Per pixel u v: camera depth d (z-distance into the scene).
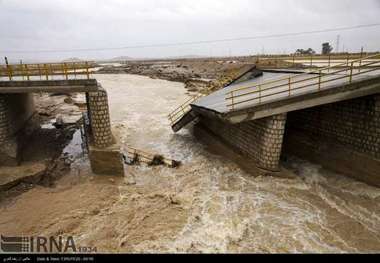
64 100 33.62
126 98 39.69
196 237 9.52
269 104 12.73
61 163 15.73
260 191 12.70
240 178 13.98
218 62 84.31
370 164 12.21
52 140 19.58
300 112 16.89
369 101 12.19
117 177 14.17
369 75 13.00
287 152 17.33
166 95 42.41
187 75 66.38
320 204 11.59
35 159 15.84
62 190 12.78
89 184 13.30
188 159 16.86
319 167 14.73
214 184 13.48
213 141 18.36
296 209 11.23
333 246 9.06
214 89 23.97
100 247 8.90
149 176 14.54
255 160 14.47
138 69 100.88
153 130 23.23
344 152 13.42
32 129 20.30
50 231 9.59
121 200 11.89
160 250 8.87
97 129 14.33
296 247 9.03
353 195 12.12
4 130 14.49
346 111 13.47
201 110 17.05
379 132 11.82
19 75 14.24
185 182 13.78
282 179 13.47
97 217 10.56
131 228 9.95
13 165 14.30
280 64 22.62
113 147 14.49
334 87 12.34
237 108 13.21
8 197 12.13
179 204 11.59
